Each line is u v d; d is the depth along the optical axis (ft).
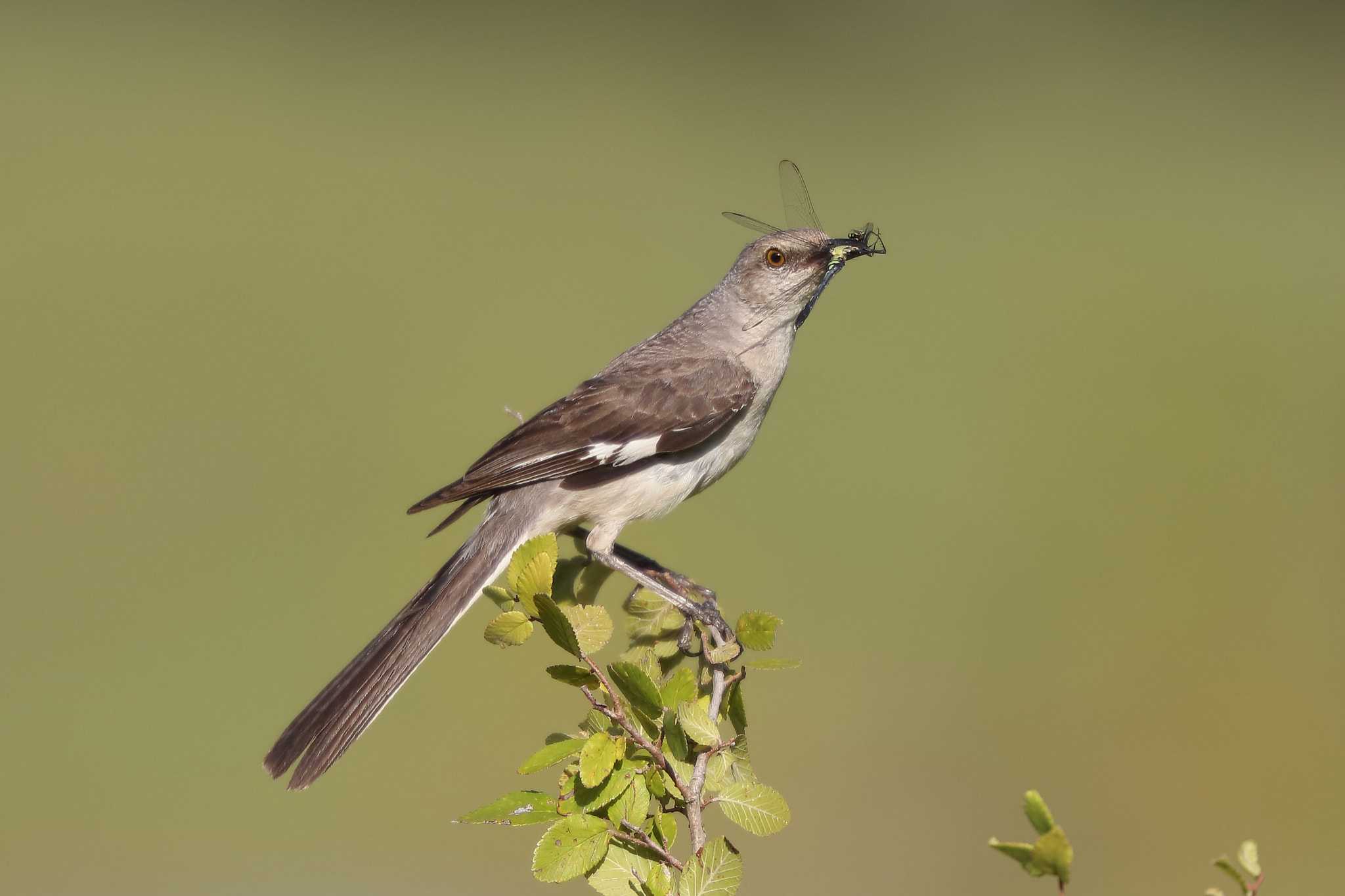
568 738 10.61
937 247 72.49
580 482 17.16
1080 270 68.80
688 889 9.49
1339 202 78.74
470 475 17.06
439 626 15.97
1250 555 42.63
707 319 18.65
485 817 9.79
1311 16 110.01
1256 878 8.16
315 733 14.62
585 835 9.56
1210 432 51.29
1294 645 37.99
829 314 64.08
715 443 17.88
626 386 17.49
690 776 10.50
